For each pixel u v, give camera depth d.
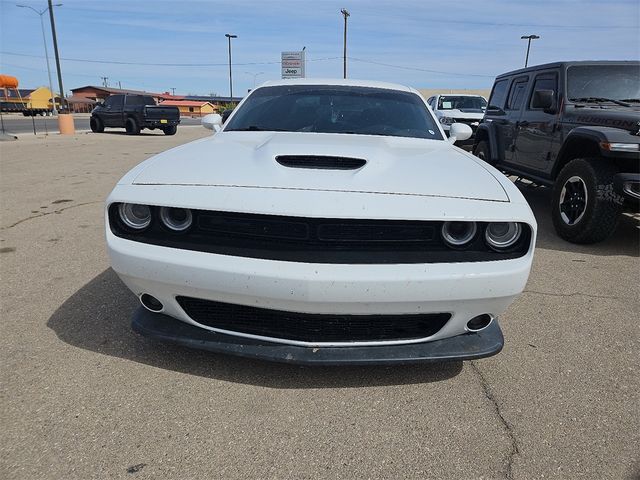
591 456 1.98
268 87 4.03
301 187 2.20
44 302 3.23
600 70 5.82
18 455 1.89
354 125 3.49
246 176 2.30
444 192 2.25
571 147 5.36
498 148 7.63
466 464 1.92
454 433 2.10
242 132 3.38
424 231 2.16
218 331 2.33
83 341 2.73
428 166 2.56
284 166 2.42
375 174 2.35
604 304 3.49
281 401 2.27
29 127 26.80
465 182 2.37
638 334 3.04
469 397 2.35
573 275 4.08
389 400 2.30
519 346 2.86
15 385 2.32
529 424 2.17
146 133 25.25
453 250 2.19
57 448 1.94
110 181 8.26
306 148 2.62
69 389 2.30
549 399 2.35
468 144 11.07
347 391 2.36
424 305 2.15
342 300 2.09
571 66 5.88
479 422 2.17
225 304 2.29
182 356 2.60
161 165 2.51
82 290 3.45
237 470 1.86
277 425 2.11
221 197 2.17
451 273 2.11
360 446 2.01
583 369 2.63
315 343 2.25
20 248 4.42
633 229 5.76
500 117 7.65
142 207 2.28
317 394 2.33
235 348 2.27
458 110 13.95
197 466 1.87
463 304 2.19
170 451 1.94
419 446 2.02
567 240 5.11
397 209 2.12
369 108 3.68
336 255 2.11
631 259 4.55
